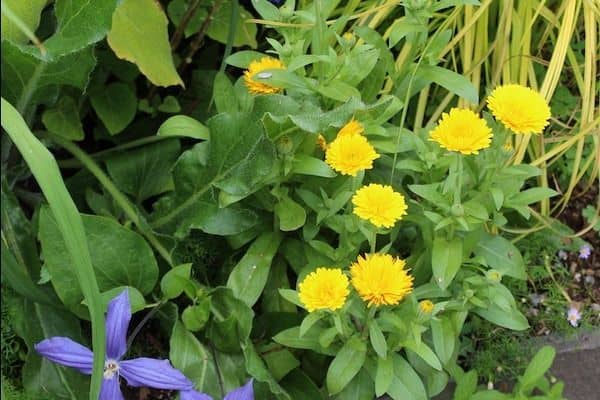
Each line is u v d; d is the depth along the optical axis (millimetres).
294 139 1449
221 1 1630
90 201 1586
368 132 1479
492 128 1469
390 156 1562
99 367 1295
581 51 1812
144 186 1618
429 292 1455
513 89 1392
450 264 1419
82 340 1504
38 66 1475
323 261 1487
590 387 1569
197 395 1406
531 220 1687
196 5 1633
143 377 1404
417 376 1426
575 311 1611
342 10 1751
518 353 1580
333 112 1410
